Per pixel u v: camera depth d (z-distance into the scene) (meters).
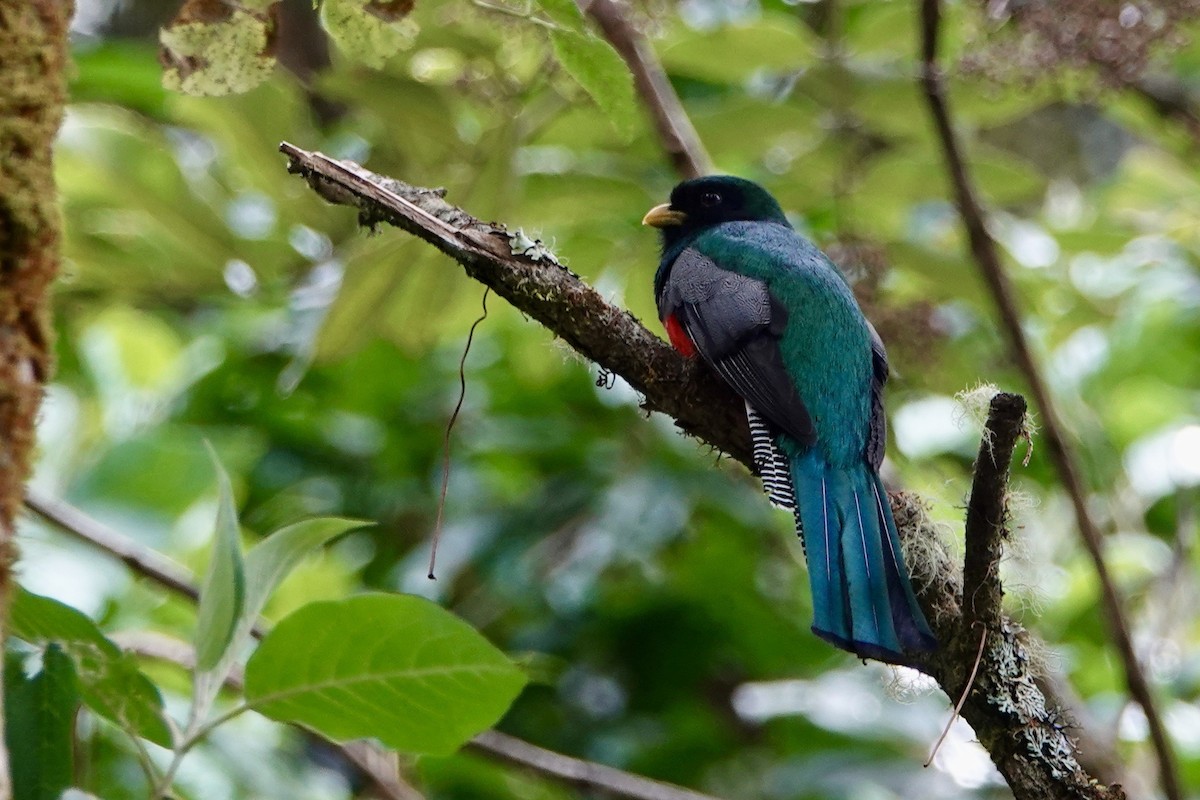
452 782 11.85
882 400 9.20
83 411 13.12
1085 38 9.63
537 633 12.14
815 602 7.34
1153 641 12.48
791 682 12.43
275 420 12.95
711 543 12.53
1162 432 13.57
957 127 11.05
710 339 8.97
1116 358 13.46
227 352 13.05
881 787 11.16
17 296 4.14
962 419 6.61
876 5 11.20
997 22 9.95
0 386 4.06
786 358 9.00
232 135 10.70
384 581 12.37
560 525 12.12
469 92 9.86
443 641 5.45
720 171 12.62
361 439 12.87
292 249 11.21
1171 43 9.63
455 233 6.78
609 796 11.74
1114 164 15.34
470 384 12.93
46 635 5.47
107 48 12.76
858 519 7.72
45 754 5.02
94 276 11.18
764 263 9.57
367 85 9.88
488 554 12.16
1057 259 12.71
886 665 7.34
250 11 6.32
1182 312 13.32
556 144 10.95
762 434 8.41
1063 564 13.09
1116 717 11.52
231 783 9.00
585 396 12.83
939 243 13.68
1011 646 6.28
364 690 5.54
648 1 10.50
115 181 10.73
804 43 10.37
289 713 5.56
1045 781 6.12
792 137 11.15
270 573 5.59
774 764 11.91
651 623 12.44
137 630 10.48
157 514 11.99
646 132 11.59
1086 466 13.28
